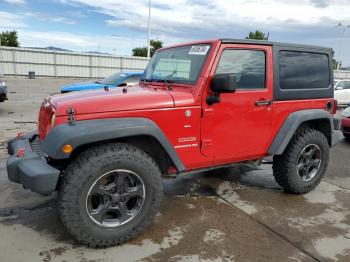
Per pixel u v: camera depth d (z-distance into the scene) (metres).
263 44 3.80
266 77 3.84
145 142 3.32
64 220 2.86
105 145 3.00
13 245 3.07
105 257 2.94
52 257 2.91
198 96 3.37
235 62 3.60
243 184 4.80
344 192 4.62
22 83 26.64
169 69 3.92
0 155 5.79
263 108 3.85
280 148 3.98
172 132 3.28
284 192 4.53
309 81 4.27
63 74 37.06
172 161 3.32
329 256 3.03
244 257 2.98
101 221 3.01
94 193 2.94
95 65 38.34
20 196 4.13
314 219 3.74
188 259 2.93
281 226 3.55
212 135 3.53
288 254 3.04
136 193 3.12
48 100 3.42
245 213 3.84
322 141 4.43
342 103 15.91
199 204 4.07
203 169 3.68
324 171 4.59
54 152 2.74
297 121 4.07
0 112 11.10
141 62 40.75
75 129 2.79
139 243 3.17
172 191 4.47
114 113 3.00
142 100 3.13
